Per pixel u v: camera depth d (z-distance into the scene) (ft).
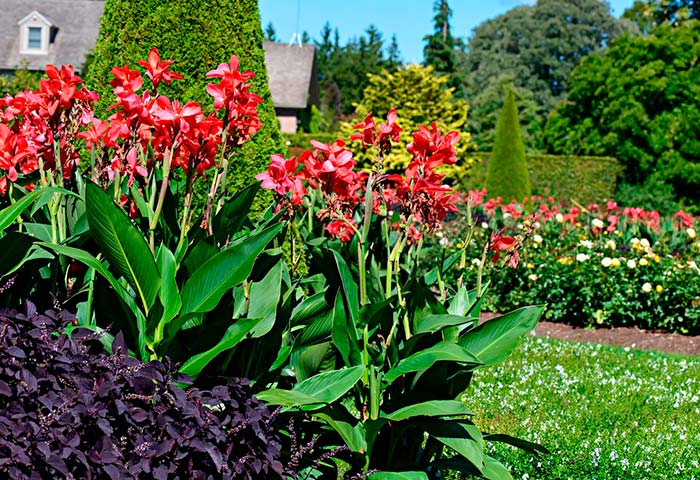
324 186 9.62
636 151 64.39
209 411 7.58
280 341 9.32
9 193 9.49
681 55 63.82
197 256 8.64
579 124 68.95
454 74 118.01
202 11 14.23
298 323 9.82
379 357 9.05
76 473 6.79
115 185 9.20
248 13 14.84
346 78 194.18
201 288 8.36
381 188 9.30
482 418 14.96
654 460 13.02
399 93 50.60
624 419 15.66
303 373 9.32
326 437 9.48
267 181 9.33
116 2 14.24
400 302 9.11
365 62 193.06
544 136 72.64
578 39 145.38
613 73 65.36
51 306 9.25
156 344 8.50
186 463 7.47
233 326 8.52
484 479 10.55
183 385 8.11
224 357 9.05
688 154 63.87
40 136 9.43
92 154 9.57
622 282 25.58
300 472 8.87
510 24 147.84
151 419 7.29
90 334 7.89
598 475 12.25
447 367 8.99
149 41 13.94
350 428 8.60
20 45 99.04
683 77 63.26
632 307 25.44
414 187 8.80
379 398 9.12
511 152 57.36
